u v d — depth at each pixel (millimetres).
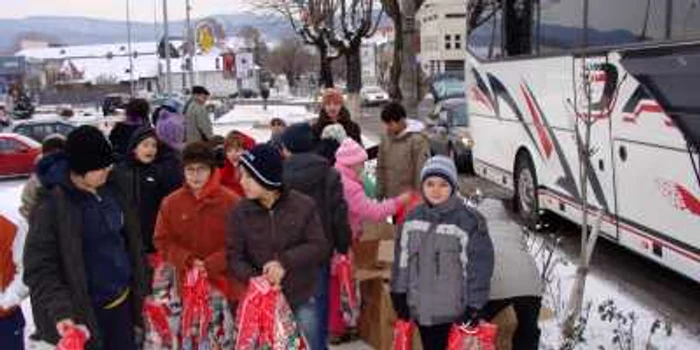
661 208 7867
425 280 4832
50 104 91750
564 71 10344
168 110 7668
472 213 4863
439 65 61031
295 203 5094
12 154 23812
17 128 26719
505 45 12945
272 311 4887
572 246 10883
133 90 87250
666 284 8984
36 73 118812
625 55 8484
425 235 4852
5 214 4773
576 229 11969
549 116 11031
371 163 12914
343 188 6129
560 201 10797
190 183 5641
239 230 5105
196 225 5668
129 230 5098
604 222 9258
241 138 7266
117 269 4828
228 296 5594
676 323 7445
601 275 9359
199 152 5629
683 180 7344
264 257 5035
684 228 7426
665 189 7727
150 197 6266
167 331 5543
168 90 43000
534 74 11594
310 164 5859
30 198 7398
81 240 4652
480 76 14547
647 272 9523
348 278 6090
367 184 8844
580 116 9773
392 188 8000
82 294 4602
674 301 8305
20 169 23938
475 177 18297
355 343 6758
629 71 8406
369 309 6660
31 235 4555
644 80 8070
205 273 5590
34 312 5160
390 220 7973
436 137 18266
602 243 11148
